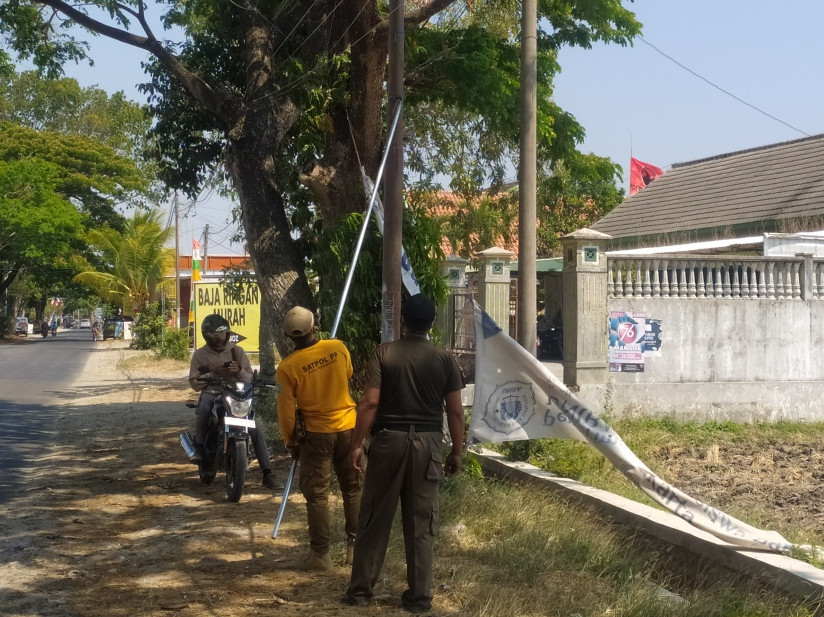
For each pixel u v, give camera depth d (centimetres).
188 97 1204
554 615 522
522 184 1058
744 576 577
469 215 1462
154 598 554
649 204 2628
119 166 5397
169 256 4909
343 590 567
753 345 1431
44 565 632
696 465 1124
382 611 525
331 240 909
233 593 563
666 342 1385
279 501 845
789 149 2444
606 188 3100
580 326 1332
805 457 1185
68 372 2800
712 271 1420
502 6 1333
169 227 4522
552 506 740
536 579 582
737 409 1419
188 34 1341
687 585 624
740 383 1421
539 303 2642
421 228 934
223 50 1213
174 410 1620
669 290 1395
